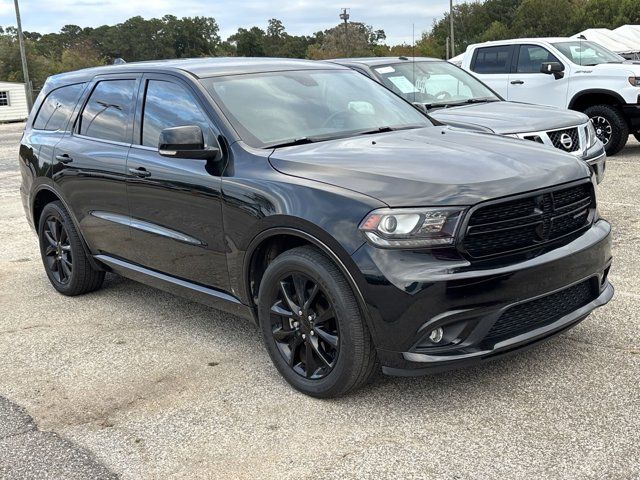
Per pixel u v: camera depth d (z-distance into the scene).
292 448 3.35
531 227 3.54
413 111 5.16
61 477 3.23
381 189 3.48
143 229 4.80
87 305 5.71
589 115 11.52
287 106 4.56
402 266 3.32
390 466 3.14
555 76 11.51
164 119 4.70
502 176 3.54
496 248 3.44
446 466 3.11
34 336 5.06
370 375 3.66
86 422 3.74
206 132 4.34
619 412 3.46
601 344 4.25
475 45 12.66
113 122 5.18
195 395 3.98
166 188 4.49
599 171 7.60
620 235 6.71
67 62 74.31
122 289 6.11
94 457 3.39
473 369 4.03
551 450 3.17
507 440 3.28
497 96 8.88
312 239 3.57
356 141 4.24
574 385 3.76
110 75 5.38
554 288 3.56
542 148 4.16
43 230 6.03
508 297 3.39
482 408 3.59
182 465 3.27
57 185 5.59
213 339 4.82
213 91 4.48
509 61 12.13
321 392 3.75
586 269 3.74
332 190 3.58
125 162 4.86
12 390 4.18
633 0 64.94
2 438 3.61
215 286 4.39
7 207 10.32
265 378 4.14
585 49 12.00
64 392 4.11
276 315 3.94
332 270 3.55
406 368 3.40
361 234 3.39
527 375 3.91
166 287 4.86
